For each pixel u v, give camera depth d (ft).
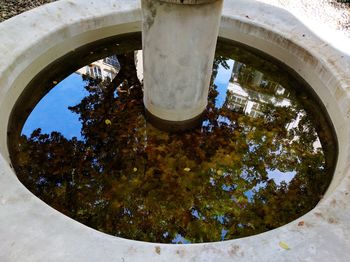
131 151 8.82
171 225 7.16
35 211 5.19
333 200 5.57
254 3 12.35
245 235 7.04
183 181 8.11
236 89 11.48
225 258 4.63
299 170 8.58
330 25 12.69
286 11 11.95
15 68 9.20
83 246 4.72
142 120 9.82
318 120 10.05
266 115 10.37
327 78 9.64
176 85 8.00
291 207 7.66
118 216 7.28
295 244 4.87
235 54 12.80
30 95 10.12
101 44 12.44
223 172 8.41
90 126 9.55
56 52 11.07
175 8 6.40
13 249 4.64
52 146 8.80
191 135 9.35
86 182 7.97
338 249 4.84
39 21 10.55
